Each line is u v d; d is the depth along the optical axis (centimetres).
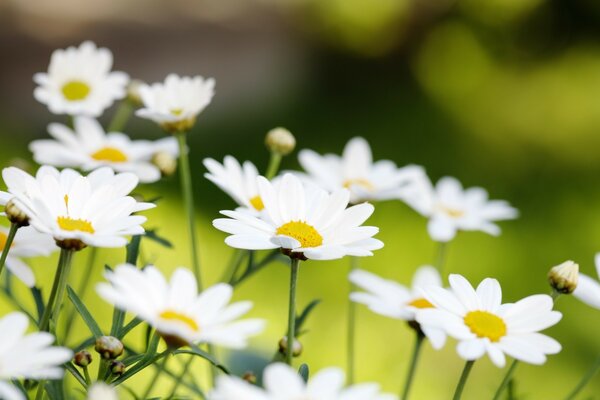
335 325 111
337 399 48
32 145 68
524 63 231
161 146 69
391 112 216
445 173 185
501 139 201
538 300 54
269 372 47
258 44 247
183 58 237
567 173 188
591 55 229
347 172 71
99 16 240
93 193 53
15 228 54
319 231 55
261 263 61
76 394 61
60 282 53
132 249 57
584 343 128
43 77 71
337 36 246
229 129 199
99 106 71
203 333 50
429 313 54
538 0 230
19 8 229
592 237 162
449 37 238
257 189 63
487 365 111
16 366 48
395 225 143
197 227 131
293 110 216
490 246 148
